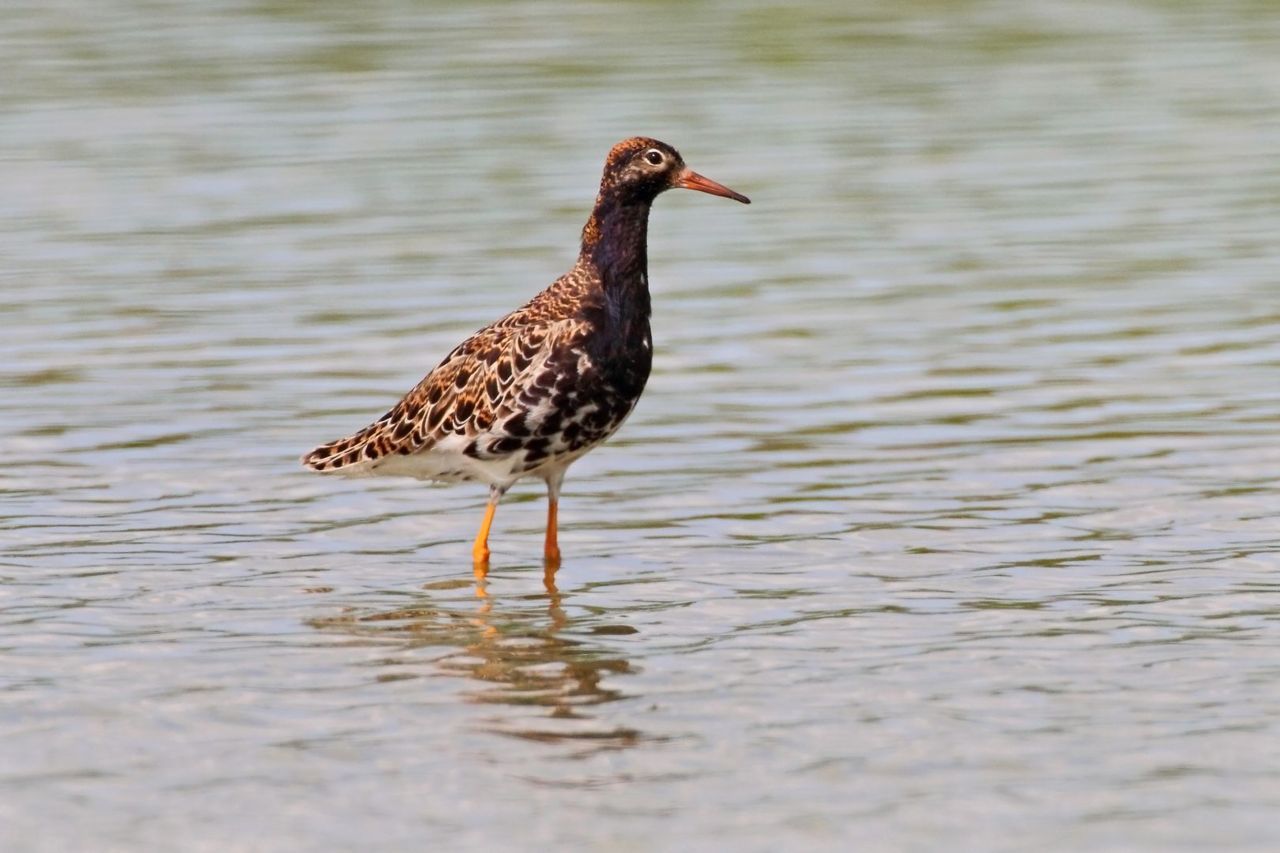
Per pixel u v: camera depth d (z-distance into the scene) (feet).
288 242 79.61
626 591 44.65
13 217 83.25
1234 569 44.98
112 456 55.52
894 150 94.22
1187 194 85.81
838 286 73.97
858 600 43.50
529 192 86.43
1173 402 59.57
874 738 35.06
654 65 110.63
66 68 109.19
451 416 46.09
